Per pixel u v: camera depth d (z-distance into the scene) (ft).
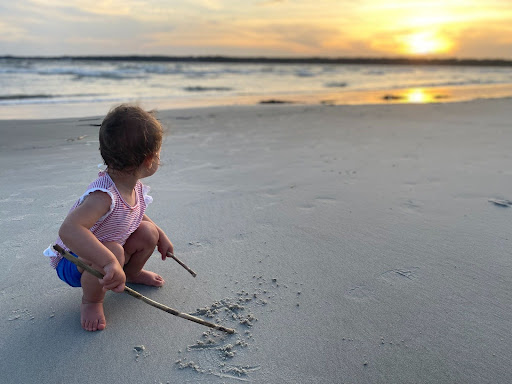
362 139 21.12
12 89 47.14
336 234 9.42
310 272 7.77
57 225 9.53
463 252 8.55
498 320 6.36
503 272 7.77
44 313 6.51
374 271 7.81
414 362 5.49
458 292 7.11
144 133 5.82
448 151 18.22
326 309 6.64
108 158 5.86
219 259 8.24
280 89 59.88
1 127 21.08
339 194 12.17
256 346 5.79
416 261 8.19
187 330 6.16
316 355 5.63
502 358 5.56
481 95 52.75
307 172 14.53
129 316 6.49
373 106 36.81
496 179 13.67
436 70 174.70
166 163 15.38
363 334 6.04
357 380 5.20
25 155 15.74
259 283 7.40
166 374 5.31
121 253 6.20
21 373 5.29
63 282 7.38
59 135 19.49
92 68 99.76
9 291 7.03
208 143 19.36
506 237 9.24
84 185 12.32
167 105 36.06
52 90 47.52
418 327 6.19
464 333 6.06
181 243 8.87
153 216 10.20
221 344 5.84
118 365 5.46
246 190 12.43
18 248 8.43
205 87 59.52
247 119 27.48
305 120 27.61
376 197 11.91
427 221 10.17
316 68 160.15
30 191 11.72
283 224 9.95
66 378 5.24
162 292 7.13
